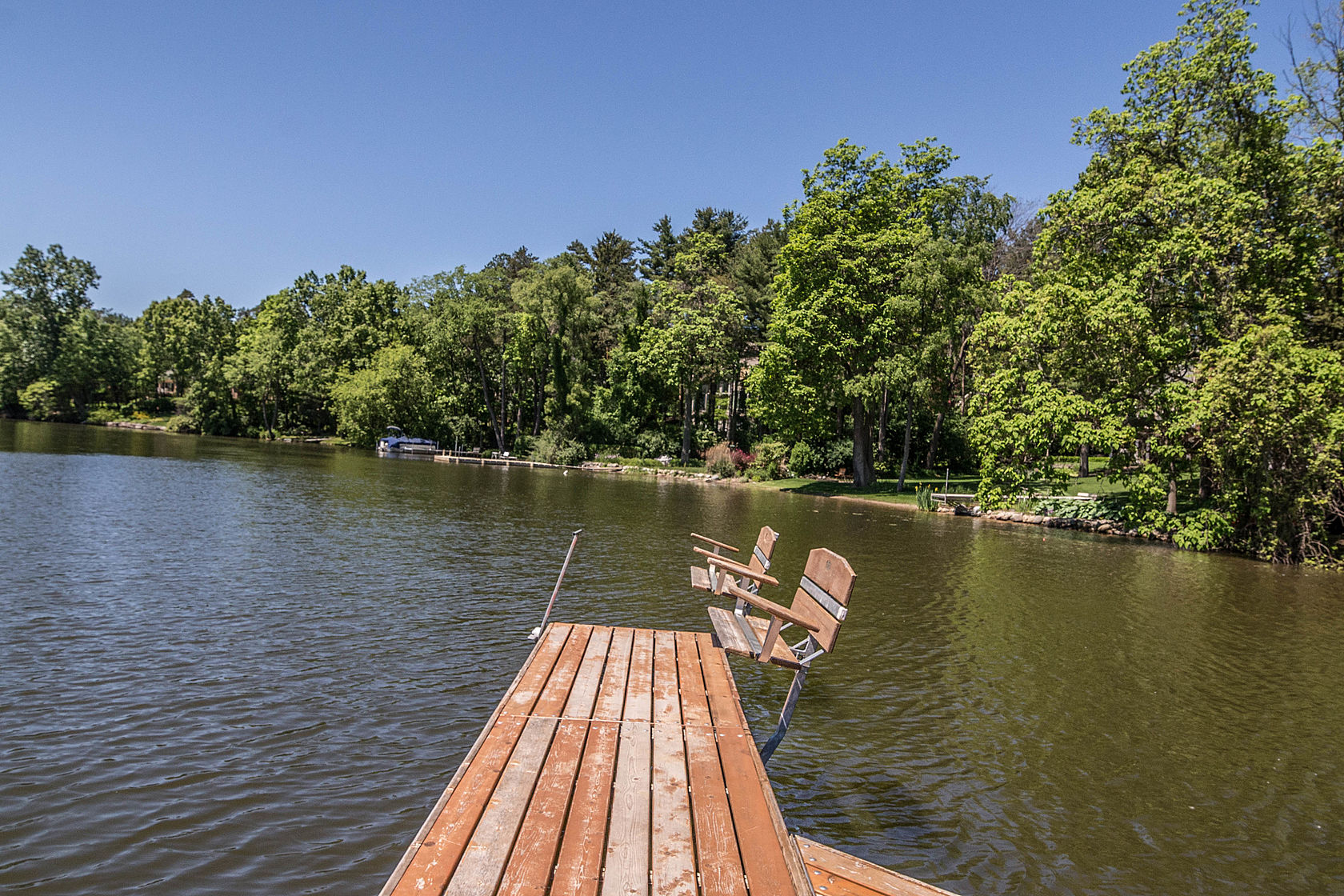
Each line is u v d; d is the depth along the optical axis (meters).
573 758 3.41
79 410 84.38
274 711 6.25
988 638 9.95
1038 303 25.45
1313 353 19.72
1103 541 22.36
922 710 7.19
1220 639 10.52
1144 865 4.66
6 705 6.11
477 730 6.02
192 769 5.19
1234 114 24.81
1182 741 6.75
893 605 11.66
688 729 3.87
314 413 78.56
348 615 9.30
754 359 65.19
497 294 68.12
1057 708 7.43
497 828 2.72
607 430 59.38
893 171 37.72
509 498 26.33
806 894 2.39
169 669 7.12
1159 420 23.19
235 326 91.44
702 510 25.59
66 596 9.52
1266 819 5.36
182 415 80.12
